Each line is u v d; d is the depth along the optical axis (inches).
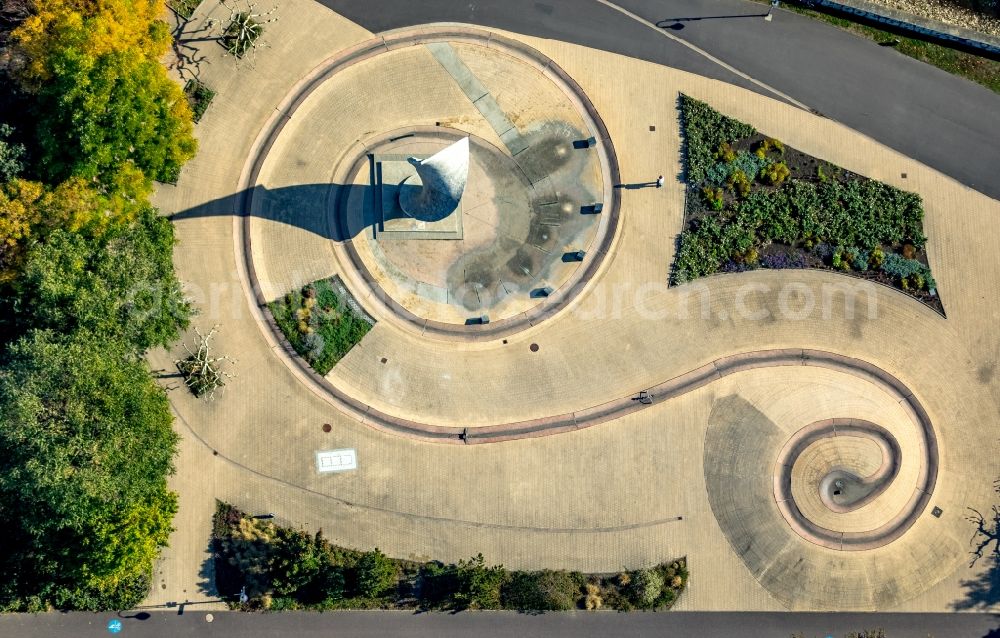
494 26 2883.9
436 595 2640.3
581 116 2861.7
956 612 2738.7
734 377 2783.0
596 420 2738.7
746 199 2829.7
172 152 2500.0
